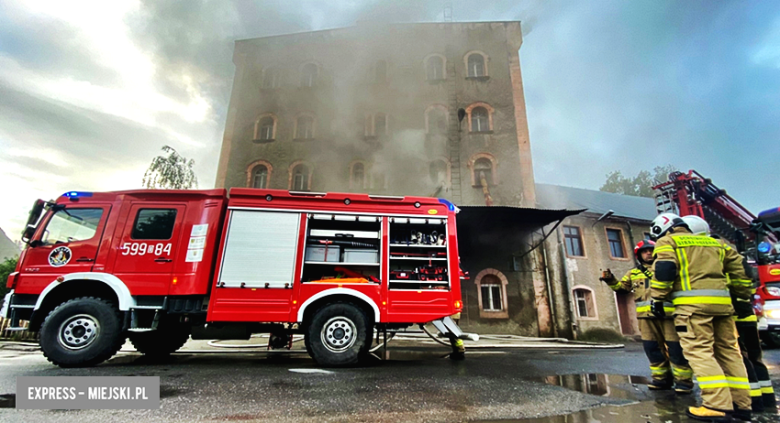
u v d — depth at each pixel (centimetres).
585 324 1402
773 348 882
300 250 543
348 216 568
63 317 489
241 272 522
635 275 446
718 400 288
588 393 377
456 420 282
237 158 1686
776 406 338
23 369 470
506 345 968
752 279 344
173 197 556
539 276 1374
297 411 299
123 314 510
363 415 291
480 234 1384
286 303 519
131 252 524
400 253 570
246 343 870
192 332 529
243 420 278
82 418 282
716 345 329
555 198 1722
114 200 550
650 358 412
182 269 521
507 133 1625
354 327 521
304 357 639
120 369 473
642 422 286
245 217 546
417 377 439
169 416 286
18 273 512
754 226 937
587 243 1527
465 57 1767
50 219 538
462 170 1566
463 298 1314
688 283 322
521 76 1733
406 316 540
